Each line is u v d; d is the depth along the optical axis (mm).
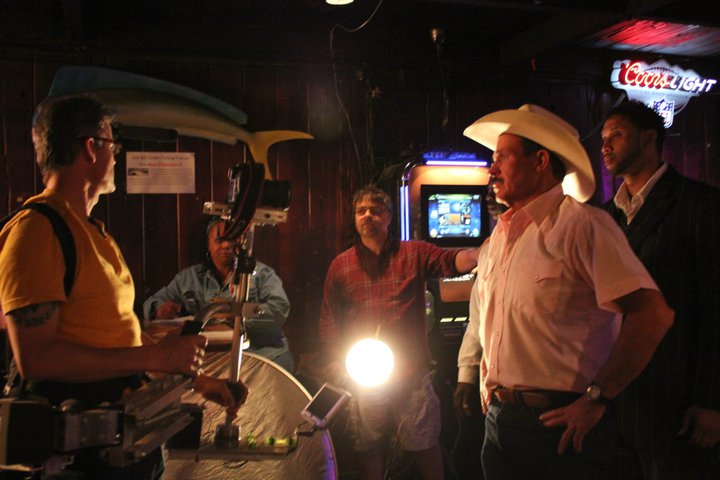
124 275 1783
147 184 3885
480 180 4047
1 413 1352
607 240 1869
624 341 1818
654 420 2412
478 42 4465
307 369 3520
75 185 1702
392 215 3697
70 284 1587
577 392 1932
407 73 4328
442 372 3920
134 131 2586
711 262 2322
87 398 1625
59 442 1336
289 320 4152
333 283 3520
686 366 2379
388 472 3568
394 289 3416
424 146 4379
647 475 2486
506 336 2039
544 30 4125
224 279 3840
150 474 1786
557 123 2088
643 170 2574
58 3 3580
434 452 3480
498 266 2152
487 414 2174
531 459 1975
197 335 1727
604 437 1950
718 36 4387
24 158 3691
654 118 2568
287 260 4160
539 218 2047
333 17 4086
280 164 4148
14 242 1537
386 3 3820
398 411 3412
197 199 3965
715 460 2387
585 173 2123
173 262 3924
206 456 1973
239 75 4055
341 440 3744
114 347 1656
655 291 1818
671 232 2424
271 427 2539
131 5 3766
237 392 1968
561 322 1947
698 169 4957
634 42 4531
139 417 1469
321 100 4207
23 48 3676
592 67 4711
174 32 3914
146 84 3605
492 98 4543
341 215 4238
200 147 3971
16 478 1524
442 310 3854
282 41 4098
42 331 1512
